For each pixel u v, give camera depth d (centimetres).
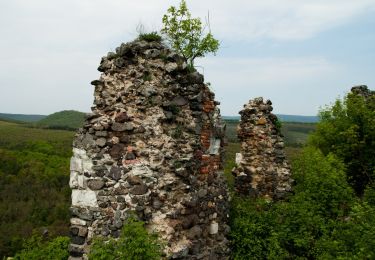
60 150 4903
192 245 696
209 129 790
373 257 719
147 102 693
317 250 880
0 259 2528
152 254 570
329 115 2030
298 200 1058
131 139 684
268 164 1237
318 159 1255
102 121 680
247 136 1271
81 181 673
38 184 3709
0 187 3541
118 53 716
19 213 3103
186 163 702
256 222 940
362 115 1830
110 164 669
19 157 4331
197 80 743
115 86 709
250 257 864
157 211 676
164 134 696
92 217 657
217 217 804
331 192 1076
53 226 2827
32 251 1123
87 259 640
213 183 800
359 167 1781
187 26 1172
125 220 650
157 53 710
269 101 1277
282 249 884
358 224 838
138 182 666
